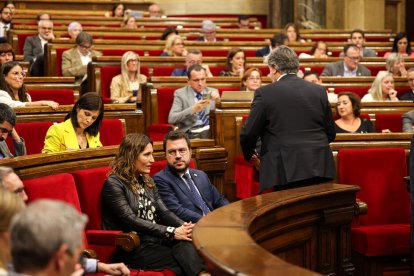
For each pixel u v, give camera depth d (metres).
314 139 4.42
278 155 4.36
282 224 3.60
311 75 7.21
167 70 8.28
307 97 4.43
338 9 13.98
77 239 1.86
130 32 10.95
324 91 4.51
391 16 14.22
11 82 5.95
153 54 9.52
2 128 4.29
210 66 8.71
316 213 3.91
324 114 4.48
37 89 6.95
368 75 8.70
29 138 5.25
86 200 4.08
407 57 9.09
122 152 4.14
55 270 1.86
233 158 6.07
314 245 3.94
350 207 4.11
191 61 8.09
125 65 7.88
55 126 4.79
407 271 5.00
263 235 3.37
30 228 1.82
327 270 4.02
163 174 4.45
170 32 10.12
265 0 15.65
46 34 9.84
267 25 15.65
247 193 5.73
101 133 5.45
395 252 4.91
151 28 12.02
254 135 4.43
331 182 4.46
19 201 2.14
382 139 5.39
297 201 3.66
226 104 6.06
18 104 5.67
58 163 4.08
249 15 15.64
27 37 9.97
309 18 14.03
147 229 3.99
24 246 1.82
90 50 8.90
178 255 3.98
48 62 9.07
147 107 7.20
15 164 3.75
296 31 10.86
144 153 4.13
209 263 2.42
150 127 6.77
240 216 3.13
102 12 14.26
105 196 4.07
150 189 4.26
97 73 8.00
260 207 3.37
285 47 4.52
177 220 4.18
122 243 3.79
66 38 9.98
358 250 4.96
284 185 4.35
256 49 10.22
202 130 6.75
